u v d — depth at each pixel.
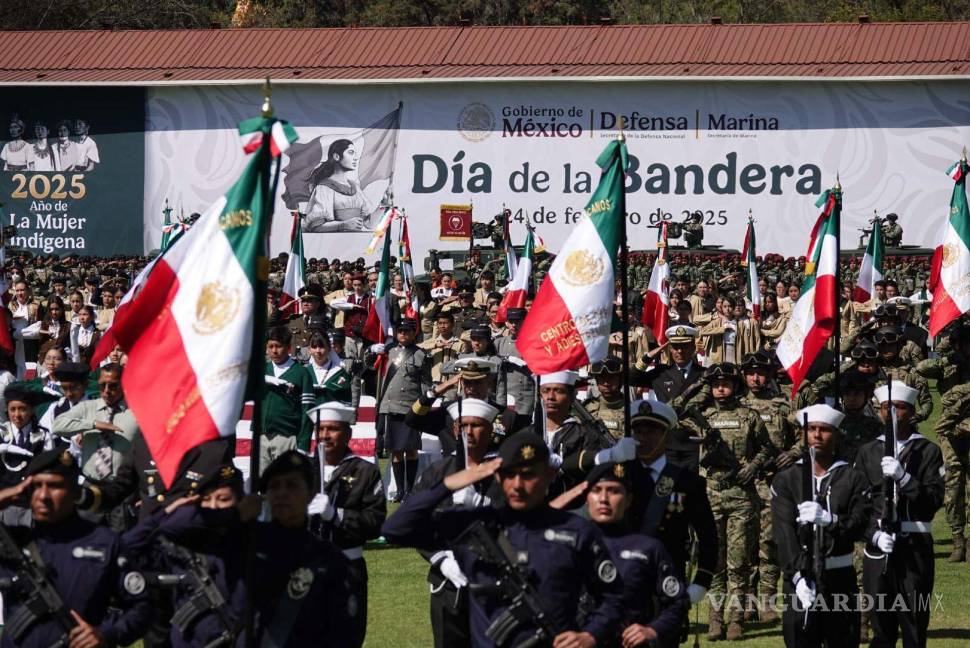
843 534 17.95
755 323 47.91
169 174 82.69
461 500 17.03
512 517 13.48
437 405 24.30
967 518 27.86
